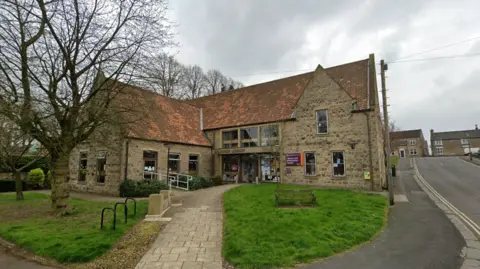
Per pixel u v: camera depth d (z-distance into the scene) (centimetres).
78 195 1808
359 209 1100
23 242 747
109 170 1866
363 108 1805
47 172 2480
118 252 697
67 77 1085
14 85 1000
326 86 1972
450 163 3738
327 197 1357
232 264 622
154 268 604
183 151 2209
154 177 1958
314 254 661
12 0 993
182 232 861
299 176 1992
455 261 643
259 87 2659
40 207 1287
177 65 3700
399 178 2534
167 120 2294
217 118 2600
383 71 1400
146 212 1111
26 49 1030
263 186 1856
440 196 1541
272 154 2169
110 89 1127
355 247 740
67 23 1059
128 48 1140
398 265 623
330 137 1903
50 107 1043
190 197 1510
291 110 2156
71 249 682
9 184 2241
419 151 7481
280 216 957
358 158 1786
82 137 1165
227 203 1229
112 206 1255
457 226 934
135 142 1862
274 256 640
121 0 1109
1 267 626
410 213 1134
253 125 2266
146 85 1220
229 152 2303
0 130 1105
